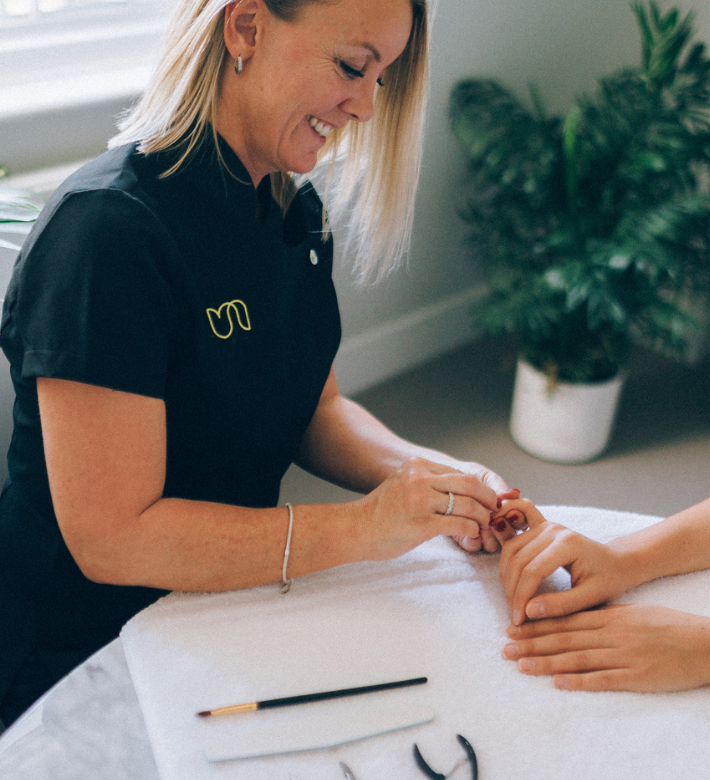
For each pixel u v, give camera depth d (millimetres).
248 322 785
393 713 605
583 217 1896
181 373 765
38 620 867
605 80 1959
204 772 553
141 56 1554
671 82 1892
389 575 760
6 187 984
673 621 699
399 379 2422
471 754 577
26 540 837
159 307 697
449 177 2264
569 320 1960
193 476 838
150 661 641
